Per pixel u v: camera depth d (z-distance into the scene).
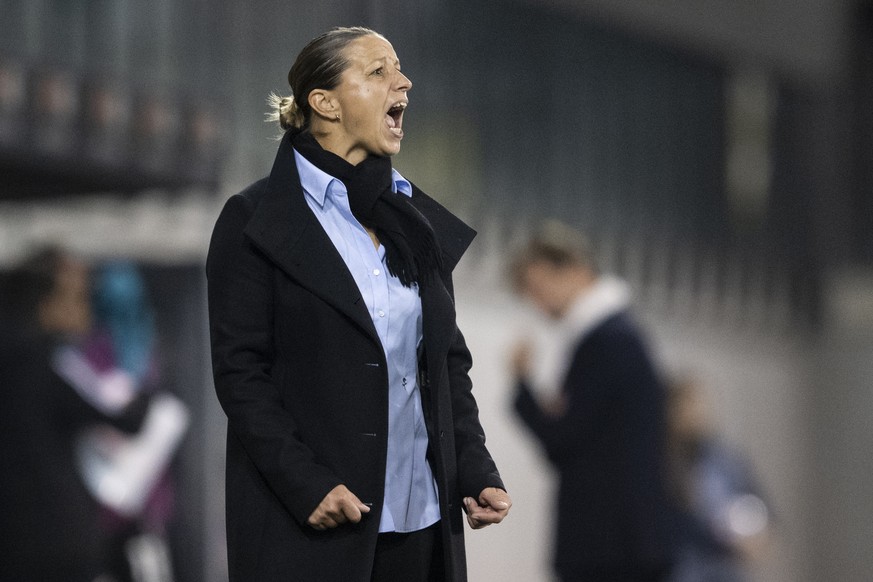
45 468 16.44
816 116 48.25
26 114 19.98
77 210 24.31
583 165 37.28
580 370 17.70
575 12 36.94
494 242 32.81
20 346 16.66
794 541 46.41
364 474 7.52
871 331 47.97
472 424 8.15
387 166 7.82
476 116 34.06
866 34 51.19
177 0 26.25
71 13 24.25
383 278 7.73
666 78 41.19
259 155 27.42
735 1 42.78
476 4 34.28
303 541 7.50
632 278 38.38
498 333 31.00
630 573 17.44
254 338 7.61
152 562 19.61
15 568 16.28
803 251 47.38
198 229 25.69
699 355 40.94
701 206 42.38
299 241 7.59
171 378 22.09
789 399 46.03
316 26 29.47
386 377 7.60
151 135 21.83
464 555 7.92
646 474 17.56
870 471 47.41
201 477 21.72
